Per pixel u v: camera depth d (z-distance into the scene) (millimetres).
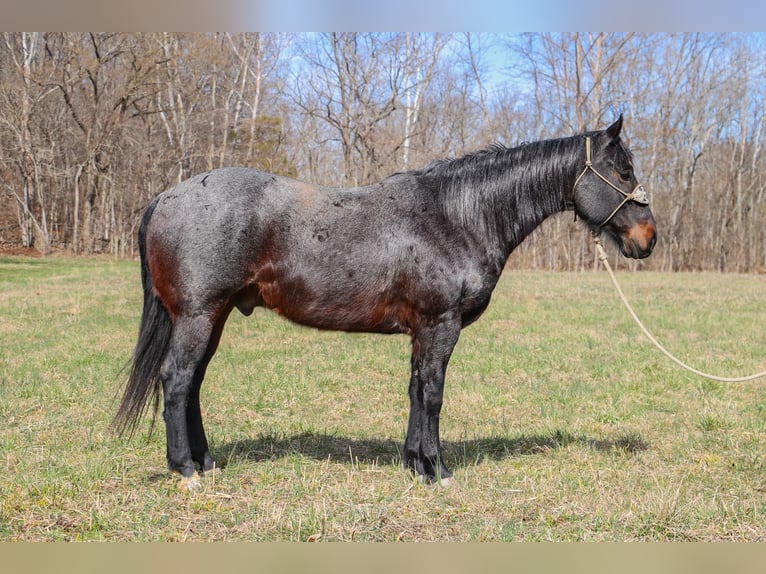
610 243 5328
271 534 3920
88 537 3807
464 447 5758
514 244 5039
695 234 36812
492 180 4914
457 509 4344
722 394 7777
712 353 10148
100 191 34812
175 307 4543
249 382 7961
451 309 4758
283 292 4641
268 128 32781
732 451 5723
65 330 11289
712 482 4961
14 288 17688
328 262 4582
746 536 3984
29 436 5664
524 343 10898
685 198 36031
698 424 6527
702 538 3965
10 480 4609
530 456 5609
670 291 19891
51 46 35906
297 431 6207
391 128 31391
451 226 4797
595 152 5031
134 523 4008
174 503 4340
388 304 4738
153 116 36500
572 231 32125
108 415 6410
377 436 6160
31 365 8445
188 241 4441
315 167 34594
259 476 4906
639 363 9367
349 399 7457
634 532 4023
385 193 4824
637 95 33469
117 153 34531
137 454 5348
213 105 34656
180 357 4523
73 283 19281
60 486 4492
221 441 5801
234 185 4551
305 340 10922
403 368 8953
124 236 33688
